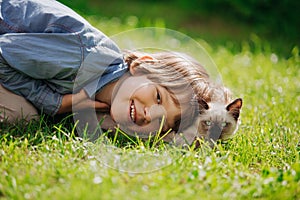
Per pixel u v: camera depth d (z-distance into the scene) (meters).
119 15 3.13
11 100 1.48
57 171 1.26
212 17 3.33
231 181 1.28
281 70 2.32
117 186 1.21
